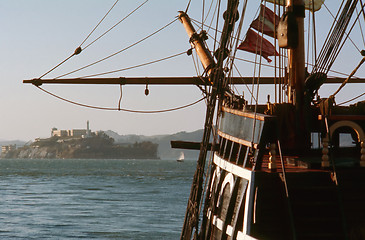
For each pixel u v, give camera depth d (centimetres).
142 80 2498
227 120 1570
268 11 2414
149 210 5703
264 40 2420
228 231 1294
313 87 1520
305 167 1283
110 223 4666
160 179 13225
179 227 4384
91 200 7044
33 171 19162
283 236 1117
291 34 1247
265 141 1144
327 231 1094
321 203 1119
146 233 4041
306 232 1090
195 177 1733
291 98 1491
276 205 1141
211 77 2183
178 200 6912
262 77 2639
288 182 1150
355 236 1130
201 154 1664
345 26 1480
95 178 13775
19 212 5650
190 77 2456
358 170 1199
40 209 5969
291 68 1494
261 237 1117
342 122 1284
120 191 8744
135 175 15862
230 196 1322
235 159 1448
